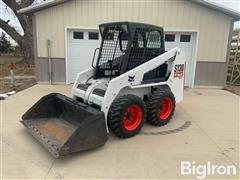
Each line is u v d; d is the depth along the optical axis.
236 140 3.97
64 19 8.26
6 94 6.88
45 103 4.21
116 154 3.34
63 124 4.00
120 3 8.16
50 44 8.46
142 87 4.30
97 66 4.42
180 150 3.53
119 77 3.73
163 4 8.18
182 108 5.95
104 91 3.79
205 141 3.89
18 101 6.13
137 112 3.97
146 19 8.30
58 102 4.32
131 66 4.04
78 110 3.79
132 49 3.97
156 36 4.34
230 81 10.02
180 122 4.82
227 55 8.59
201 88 8.81
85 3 8.13
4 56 24.34
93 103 3.87
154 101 4.31
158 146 3.64
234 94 7.85
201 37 8.45
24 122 3.99
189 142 3.83
